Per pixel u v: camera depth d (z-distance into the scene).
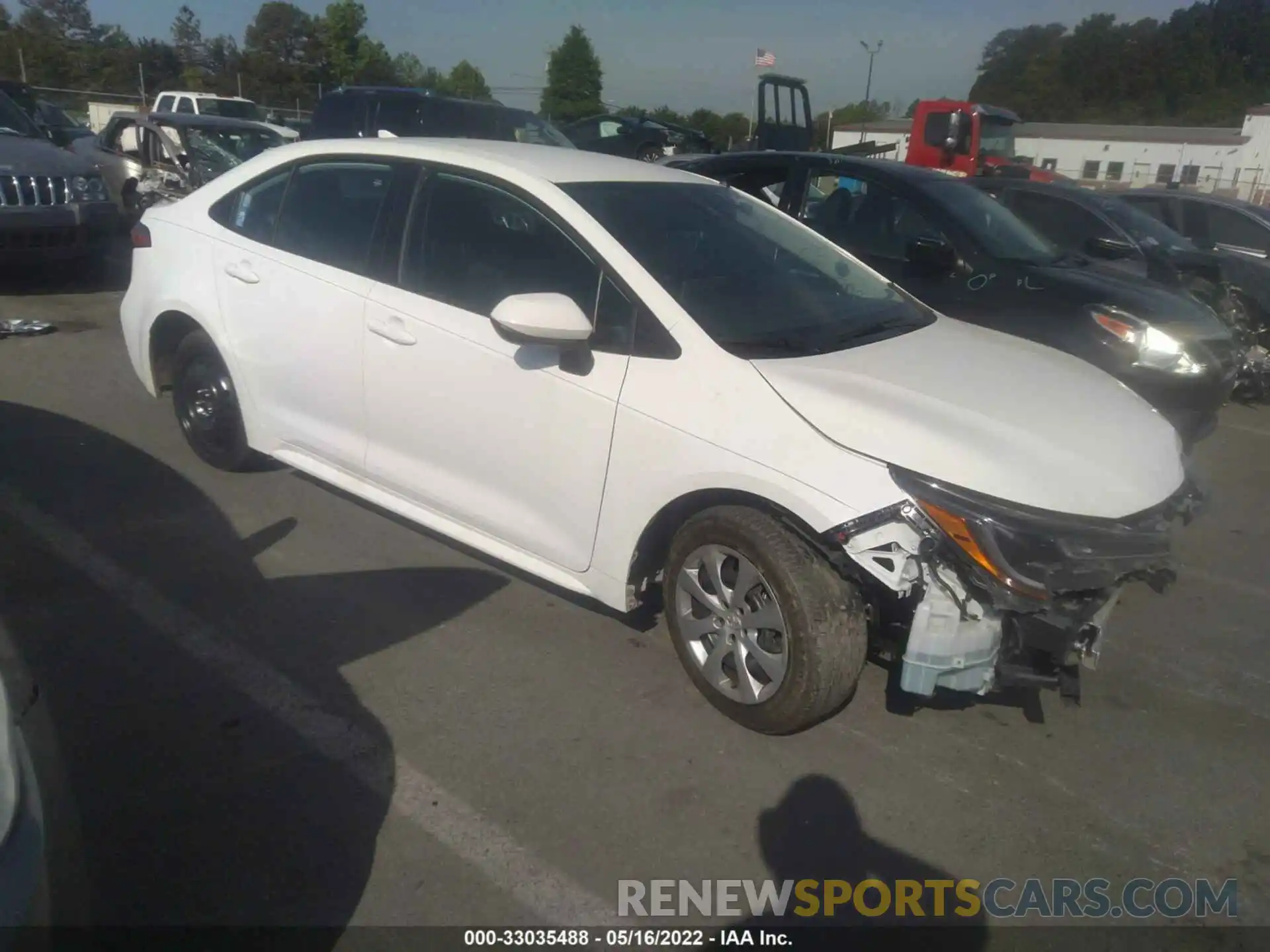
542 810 3.06
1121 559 3.08
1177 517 3.40
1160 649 4.30
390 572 4.46
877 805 3.18
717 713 3.57
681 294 3.61
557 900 2.75
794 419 3.21
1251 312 8.50
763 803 3.15
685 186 4.41
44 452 5.55
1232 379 6.25
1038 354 4.09
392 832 2.94
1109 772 3.43
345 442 4.48
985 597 3.02
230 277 4.84
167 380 5.48
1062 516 3.04
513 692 3.63
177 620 3.96
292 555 4.55
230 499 5.09
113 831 2.85
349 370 4.34
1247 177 45.44
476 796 3.10
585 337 3.41
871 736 3.52
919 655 3.08
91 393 6.66
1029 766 3.43
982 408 3.34
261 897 2.67
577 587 3.81
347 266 4.38
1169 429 3.76
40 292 9.78
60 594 4.09
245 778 3.10
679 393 3.41
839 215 6.78
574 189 3.96
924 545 2.99
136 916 2.57
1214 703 3.89
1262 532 5.71
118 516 4.82
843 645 3.22
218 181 5.13
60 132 18.70
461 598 4.27
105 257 9.91
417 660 3.80
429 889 2.75
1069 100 81.81
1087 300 5.93
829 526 3.07
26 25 66.81
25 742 2.06
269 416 4.80
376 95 12.51
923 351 3.79
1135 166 47.50
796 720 3.32
